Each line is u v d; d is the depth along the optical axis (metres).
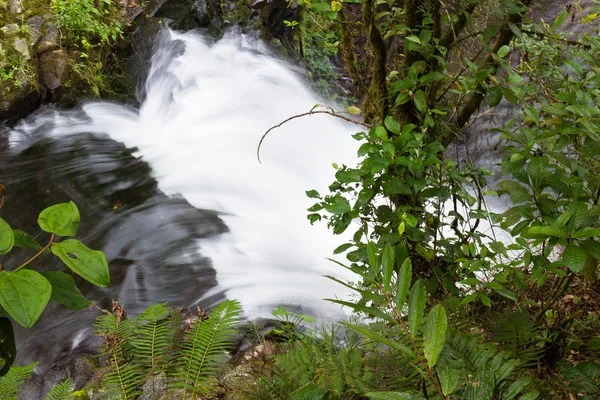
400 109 3.19
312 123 8.75
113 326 2.42
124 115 8.38
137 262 5.40
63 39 8.17
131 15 9.16
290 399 1.63
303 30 10.23
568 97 1.99
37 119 7.73
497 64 2.98
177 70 9.09
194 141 7.86
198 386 2.17
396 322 0.96
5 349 0.89
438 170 2.92
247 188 6.87
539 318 2.19
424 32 2.86
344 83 10.02
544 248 1.98
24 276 0.78
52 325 4.50
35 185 6.71
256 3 10.00
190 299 4.87
